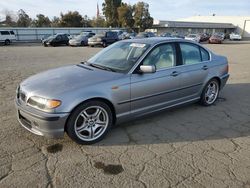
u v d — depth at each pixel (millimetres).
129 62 4230
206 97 5555
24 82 3977
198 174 3076
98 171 3109
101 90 3703
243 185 2883
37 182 2879
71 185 2842
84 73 4055
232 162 3355
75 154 3486
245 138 4082
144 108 4297
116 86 3840
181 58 4840
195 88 5160
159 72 4387
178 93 4801
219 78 5664
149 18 60094
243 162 3361
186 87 4918
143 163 3299
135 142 3869
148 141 3908
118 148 3682
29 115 3498
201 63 5242
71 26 64062
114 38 26047
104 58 4676
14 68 10758
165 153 3562
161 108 4590
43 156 3418
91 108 3709
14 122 4488
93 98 3645
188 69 4891
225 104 5801
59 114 3391
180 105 4980
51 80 3811
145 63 4238
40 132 3506
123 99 3961
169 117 4898
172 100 4734
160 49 4531
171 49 4715
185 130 4336
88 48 24078
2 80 8102
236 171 3152
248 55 18156
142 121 4660
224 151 3646
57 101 3385
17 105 3730
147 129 4336
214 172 3121
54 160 3328
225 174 3084
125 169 3158
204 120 4801
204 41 40938
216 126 4539
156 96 4398
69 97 3453
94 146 3730
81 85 3631
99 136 3852
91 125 3773
